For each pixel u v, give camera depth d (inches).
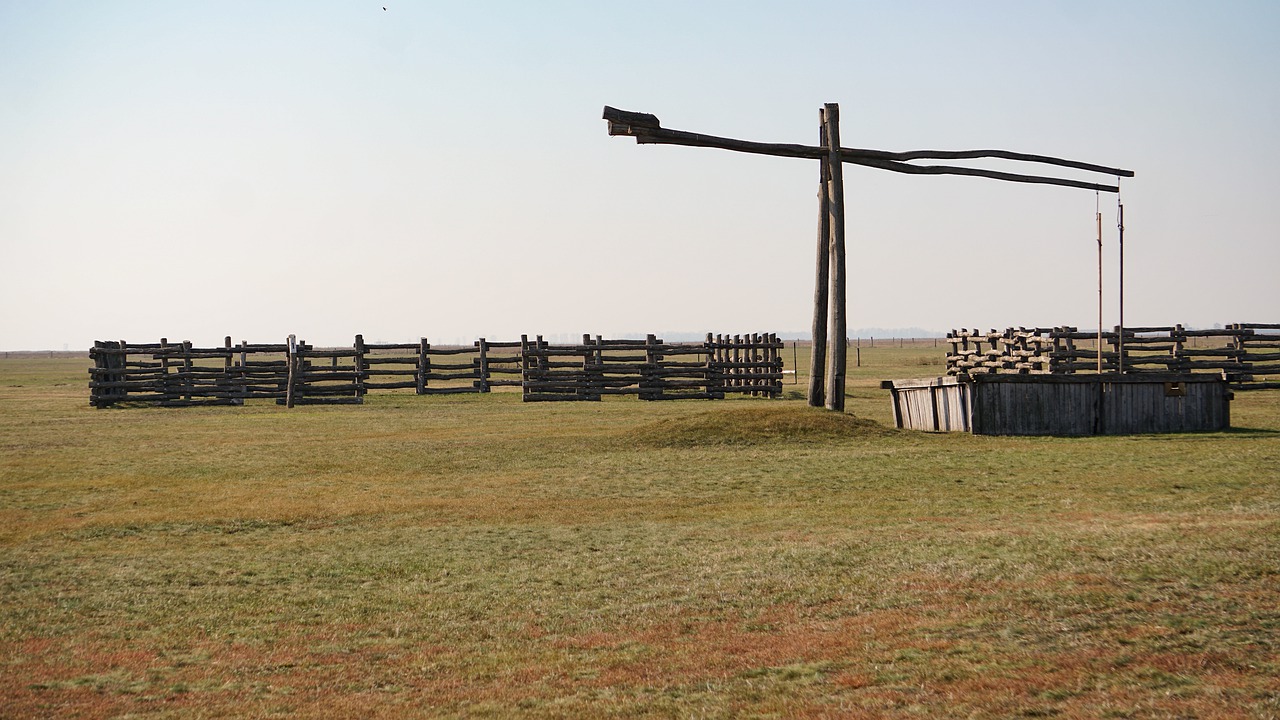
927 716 278.8
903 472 765.9
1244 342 1553.9
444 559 532.7
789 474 778.8
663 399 1764.3
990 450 864.9
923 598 397.1
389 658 371.6
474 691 330.6
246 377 1689.2
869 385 1887.3
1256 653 304.7
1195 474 695.7
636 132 1021.8
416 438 1099.3
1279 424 1028.5
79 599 469.1
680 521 617.6
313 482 809.5
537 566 507.5
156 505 717.9
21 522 663.1
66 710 324.5
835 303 1101.7
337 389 1716.3
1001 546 476.7
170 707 325.7
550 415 1393.9
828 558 482.6
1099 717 268.8
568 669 347.3
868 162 1110.4
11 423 1331.2
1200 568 395.2
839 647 347.6
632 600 431.5
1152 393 988.6
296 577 504.1
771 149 1076.5
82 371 3757.4
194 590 482.6
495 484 783.1
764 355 1831.9
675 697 312.2
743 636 371.2
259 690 340.2
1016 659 317.7
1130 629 335.3
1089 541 466.9
